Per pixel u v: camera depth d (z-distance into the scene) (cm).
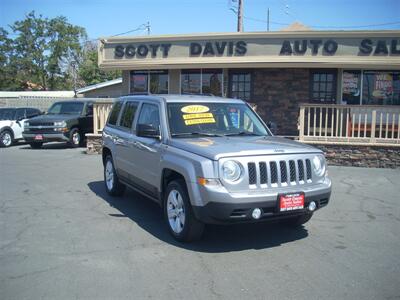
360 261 487
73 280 425
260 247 531
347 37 1402
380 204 770
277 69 1534
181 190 525
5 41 5009
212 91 1614
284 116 1541
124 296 392
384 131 1395
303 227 623
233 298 390
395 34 1374
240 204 476
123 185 787
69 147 1717
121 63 1619
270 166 503
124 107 771
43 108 3069
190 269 456
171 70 1658
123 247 523
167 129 587
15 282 420
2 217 657
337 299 390
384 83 1481
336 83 1500
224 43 1501
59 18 5109
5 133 1764
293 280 431
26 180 972
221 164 482
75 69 5125
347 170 1134
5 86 4950
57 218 652
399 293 404
